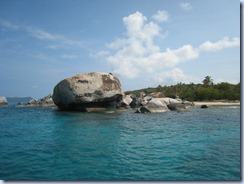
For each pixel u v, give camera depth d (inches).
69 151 490.3
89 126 831.7
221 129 758.5
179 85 4357.8
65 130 749.3
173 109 1467.8
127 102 1712.6
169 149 503.5
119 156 453.4
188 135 659.4
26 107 2084.2
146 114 1241.4
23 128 794.2
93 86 1390.3
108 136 651.5
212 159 428.1
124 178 344.5
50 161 422.6
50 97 2368.4
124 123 908.0
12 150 497.0
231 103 2474.2
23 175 356.2
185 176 350.0
